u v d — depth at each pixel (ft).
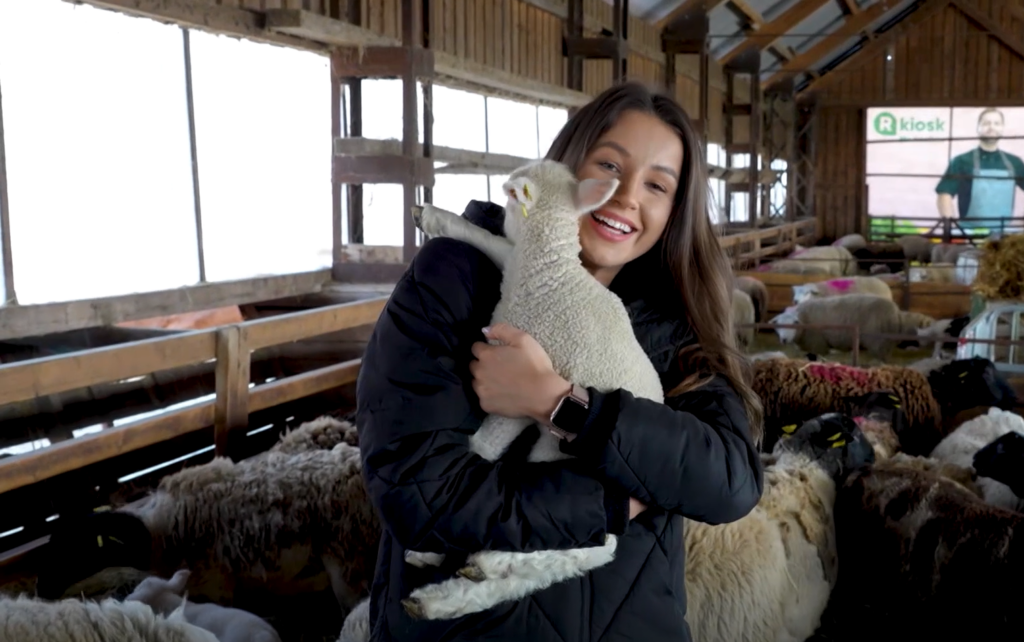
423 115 21.35
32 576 9.28
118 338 14.46
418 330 4.36
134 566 9.18
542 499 4.21
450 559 4.35
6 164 12.69
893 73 70.03
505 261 4.67
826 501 10.59
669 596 4.62
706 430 4.53
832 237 72.43
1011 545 9.25
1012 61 67.72
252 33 17.52
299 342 18.51
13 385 9.24
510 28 30.12
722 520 4.62
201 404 12.10
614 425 4.25
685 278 5.31
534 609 4.34
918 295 33.91
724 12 51.21
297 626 10.06
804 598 9.81
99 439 10.23
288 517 10.02
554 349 4.50
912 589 9.95
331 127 20.93
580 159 5.21
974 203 69.51
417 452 4.18
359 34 19.65
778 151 68.74
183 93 16.29
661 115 5.24
